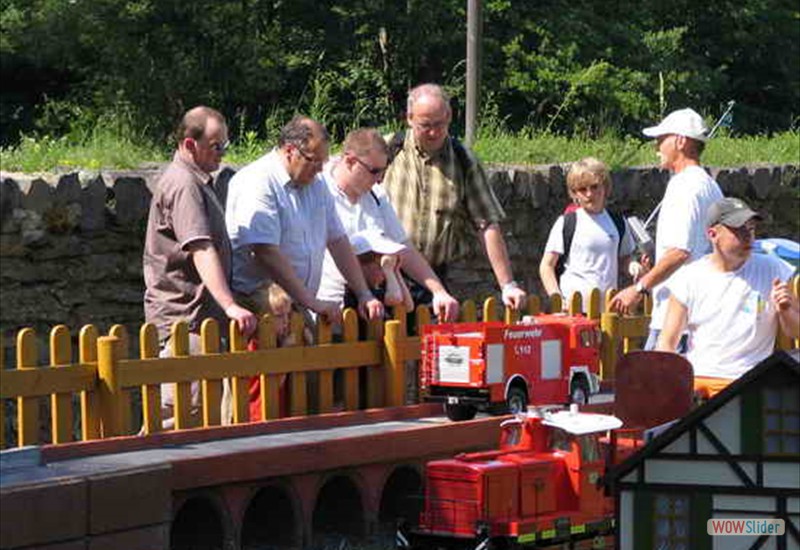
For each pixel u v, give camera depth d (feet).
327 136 27.91
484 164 42.65
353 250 29.27
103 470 22.89
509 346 28.37
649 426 24.38
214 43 89.71
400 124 73.36
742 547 19.04
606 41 94.22
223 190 34.60
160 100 88.89
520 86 89.35
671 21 108.06
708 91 98.43
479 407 28.45
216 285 26.27
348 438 26.61
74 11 89.20
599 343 31.24
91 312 32.83
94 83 90.63
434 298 29.86
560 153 47.96
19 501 21.54
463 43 93.61
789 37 112.27
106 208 32.81
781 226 49.98
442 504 23.79
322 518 28.27
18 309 31.63
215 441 26.03
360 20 93.30
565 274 34.50
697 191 30.30
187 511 26.02
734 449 18.98
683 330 27.30
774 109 112.78
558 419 24.41
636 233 35.17
